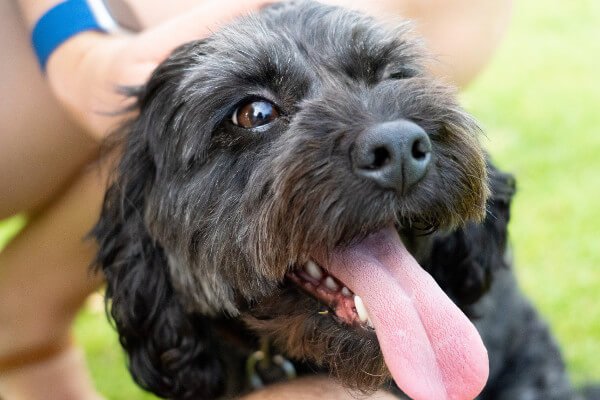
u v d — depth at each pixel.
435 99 0.46
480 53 0.61
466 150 0.45
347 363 0.46
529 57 1.53
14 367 0.62
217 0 0.54
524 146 1.08
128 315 0.53
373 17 0.51
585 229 0.84
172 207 0.50
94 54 0.56
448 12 0.58
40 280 0.60
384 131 0.43
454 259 0.55
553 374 0.62
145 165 0.52
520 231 0.85
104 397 0.67
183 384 0.53
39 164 0.59
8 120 0.58
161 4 0.61
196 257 0.49
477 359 0.44
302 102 0.47
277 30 0.49
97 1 0.58
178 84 0.50
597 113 1.20
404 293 0.45
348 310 0.46
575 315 0.71
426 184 0.44
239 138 0.48
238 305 0.50
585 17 1.79
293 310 0.48
